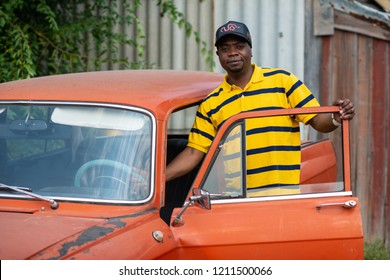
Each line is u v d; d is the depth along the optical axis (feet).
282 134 20.61
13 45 31.91
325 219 19.61
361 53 37.42
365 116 37.55
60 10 35.86
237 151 19.74
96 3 35.63
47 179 19.90
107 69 37.04
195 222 19.06
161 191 19.53
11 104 21.02
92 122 20.27
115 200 19.20
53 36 34.19
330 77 37.37
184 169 21.21
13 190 19.77
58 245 16.90
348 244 19.63
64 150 20.26
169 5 35.19
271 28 37.45
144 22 37.29
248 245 19.12
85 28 34.53
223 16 37.65
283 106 21.35
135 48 37.40
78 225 18.02
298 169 20.92
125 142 19.89
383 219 37.83
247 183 20.26
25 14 34.22
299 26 37.24
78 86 21.49
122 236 17.63
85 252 16.83
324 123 20.11
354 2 37.11
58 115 20.56
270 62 37.52
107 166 19.72
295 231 19.36
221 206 19.47
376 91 37.55
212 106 21.43
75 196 19.43
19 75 31.76
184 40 37.58
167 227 18.78
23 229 17.75
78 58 34.68
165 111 20.21
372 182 37.68
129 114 20.11
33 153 20.43
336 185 20.10
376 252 35.09
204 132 21.38
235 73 21.39
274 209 19.63
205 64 37.70
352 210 19.80
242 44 21.31
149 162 19.57
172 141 26.04
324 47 37.35
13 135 20.72
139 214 18.90
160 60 37.52
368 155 37.60
